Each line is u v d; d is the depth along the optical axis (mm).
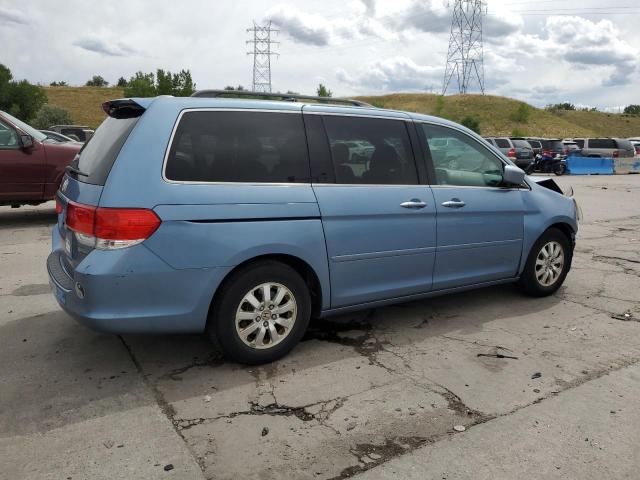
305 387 3473
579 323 4711
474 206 4641
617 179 23906
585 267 6777
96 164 3539
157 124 3412
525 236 5074
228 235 3449
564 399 3350
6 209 11141
